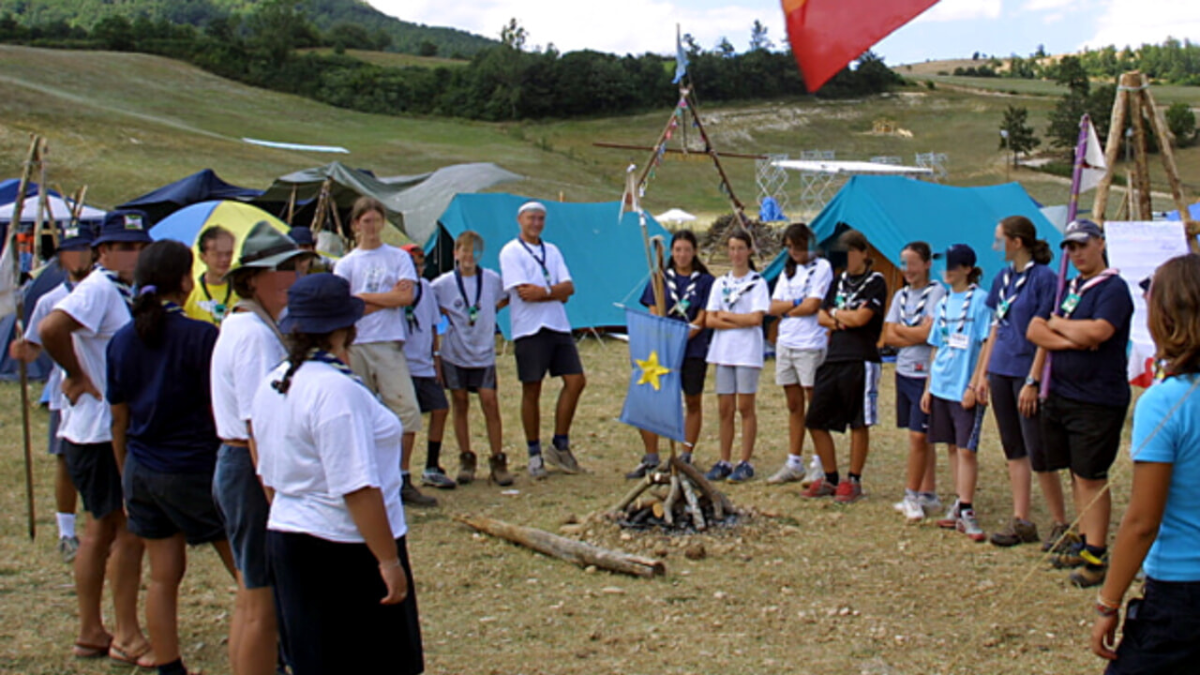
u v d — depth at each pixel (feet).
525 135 296.51
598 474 26.53
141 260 13.20
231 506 12.28
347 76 330.13
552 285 25.76
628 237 56.70
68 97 236.22
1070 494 24.13
